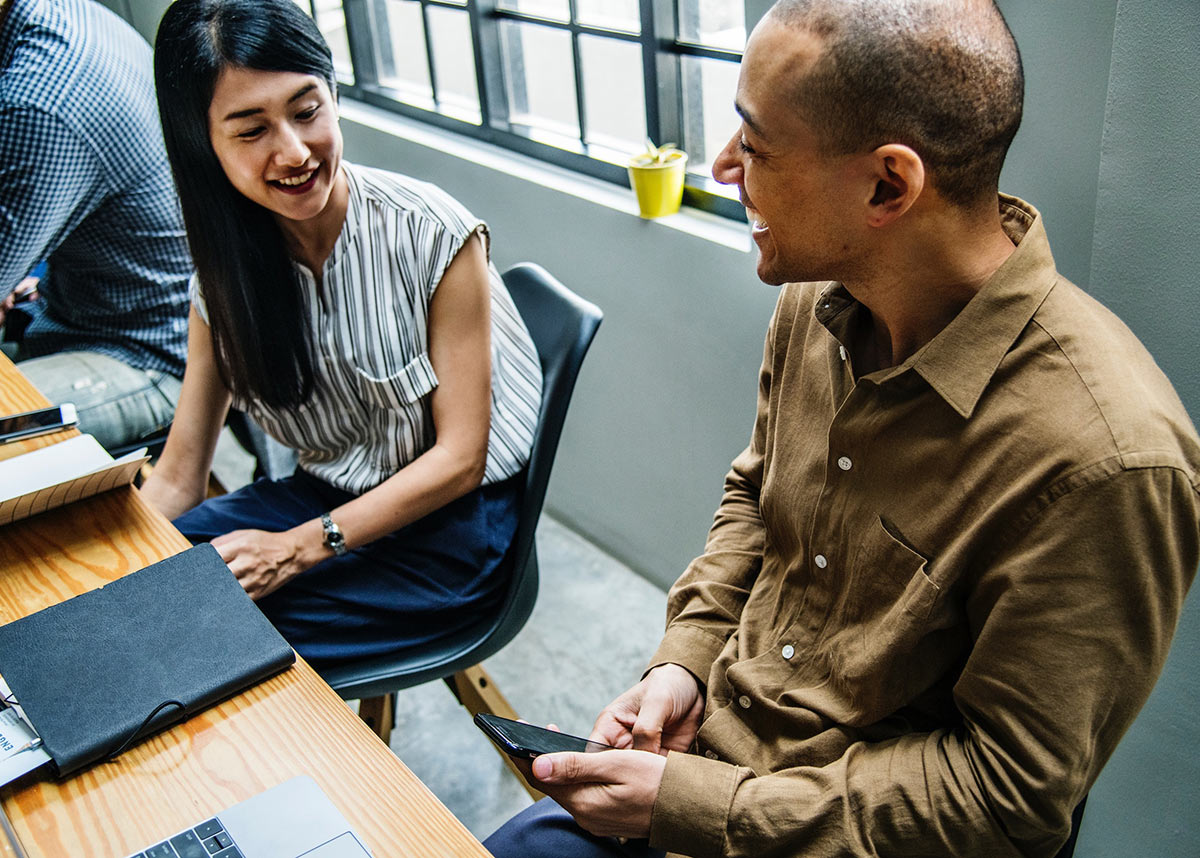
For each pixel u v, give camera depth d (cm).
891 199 93
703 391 208
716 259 192
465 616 157
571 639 231
